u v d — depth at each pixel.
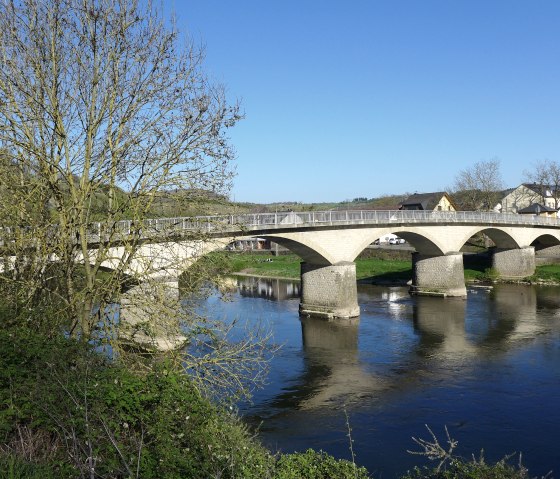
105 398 8.10
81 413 7.48
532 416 20.52
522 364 27.36
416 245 51.31
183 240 13.80
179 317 12.35
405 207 91.31
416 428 19.59
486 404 21.91
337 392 23.75
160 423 7.94
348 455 17.27
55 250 12.16
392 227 45.09
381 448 17.84
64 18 11.98
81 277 13.10
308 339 33.59
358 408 21.73
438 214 49.25
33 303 11.81
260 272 68.25
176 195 13.04
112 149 12.47
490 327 36.09
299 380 25.50
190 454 7.81
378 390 23.97
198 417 8.54
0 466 6.56
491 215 56.09
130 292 13.09
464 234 52.81
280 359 29.09
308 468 10.85
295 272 66.06
